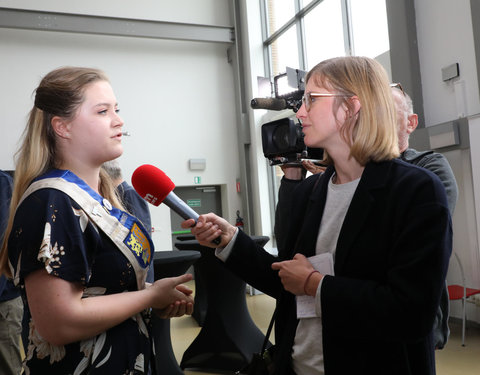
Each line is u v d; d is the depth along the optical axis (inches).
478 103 145.3
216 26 295.3
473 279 152.2
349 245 36.1
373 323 32.7
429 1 161.2
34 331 36.1
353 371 35.1
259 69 292.7
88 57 276.5
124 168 279.3
